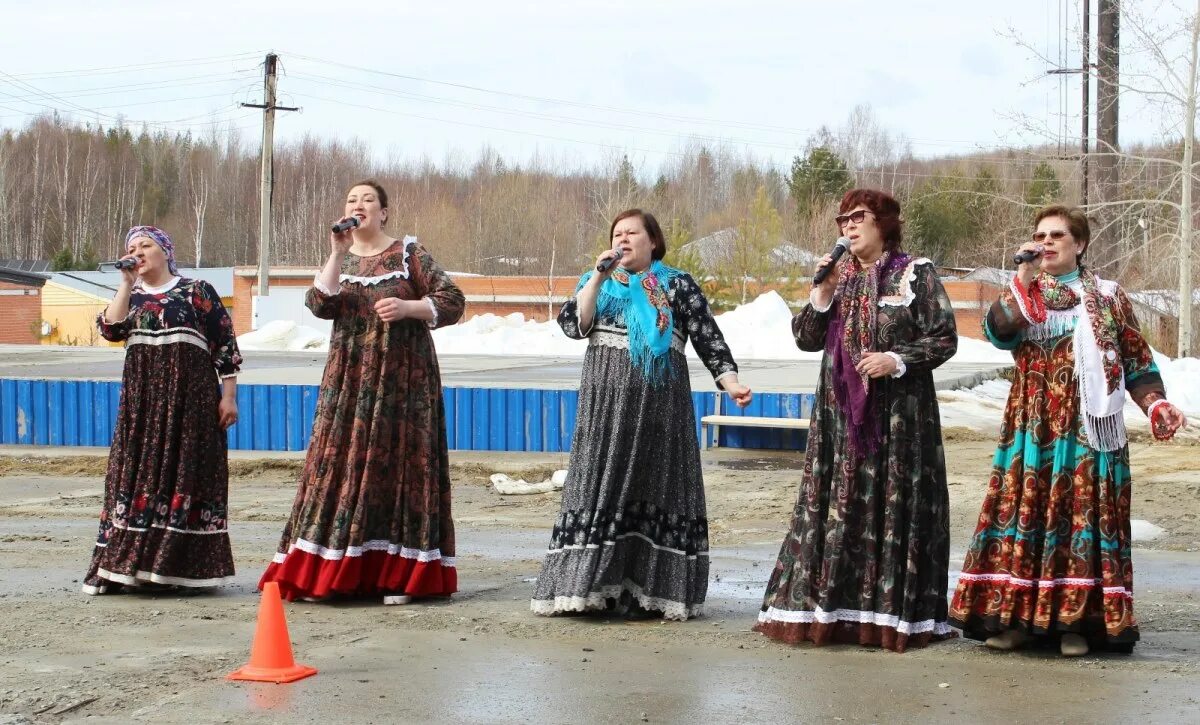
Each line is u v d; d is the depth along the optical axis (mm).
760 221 43469
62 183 82938
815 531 5699
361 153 89062
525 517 10562
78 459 14539
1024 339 5488
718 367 6281
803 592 5691
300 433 14898
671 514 6258
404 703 4820
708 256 50406
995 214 45625
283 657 5219
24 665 5434
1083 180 29188
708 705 4758
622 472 6227
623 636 5891
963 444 14727
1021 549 5379
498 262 68875
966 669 5223
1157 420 5363
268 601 5250
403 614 6414
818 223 53344
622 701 4816
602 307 6305
